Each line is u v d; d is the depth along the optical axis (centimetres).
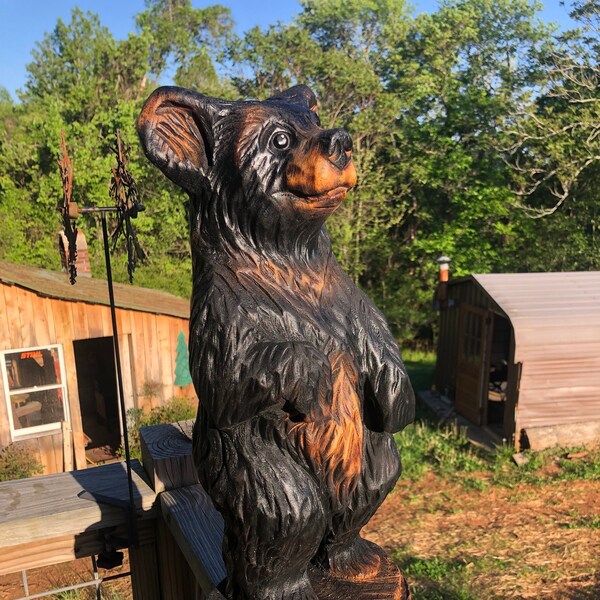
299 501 109
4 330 692
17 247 1415
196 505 154
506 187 1374
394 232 1605
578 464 694
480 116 1462
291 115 113
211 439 113
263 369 102
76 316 735
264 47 1508
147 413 794
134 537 159
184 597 169
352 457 116
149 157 111
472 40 1538
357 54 1709
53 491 167
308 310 114
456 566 513
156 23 2028
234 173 109
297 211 110
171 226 1458
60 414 741
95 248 1352
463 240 1431
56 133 1424
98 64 1708
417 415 932
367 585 123
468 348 879
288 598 116
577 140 1284
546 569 506
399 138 1527
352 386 116
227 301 108
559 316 722
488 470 708
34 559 157
